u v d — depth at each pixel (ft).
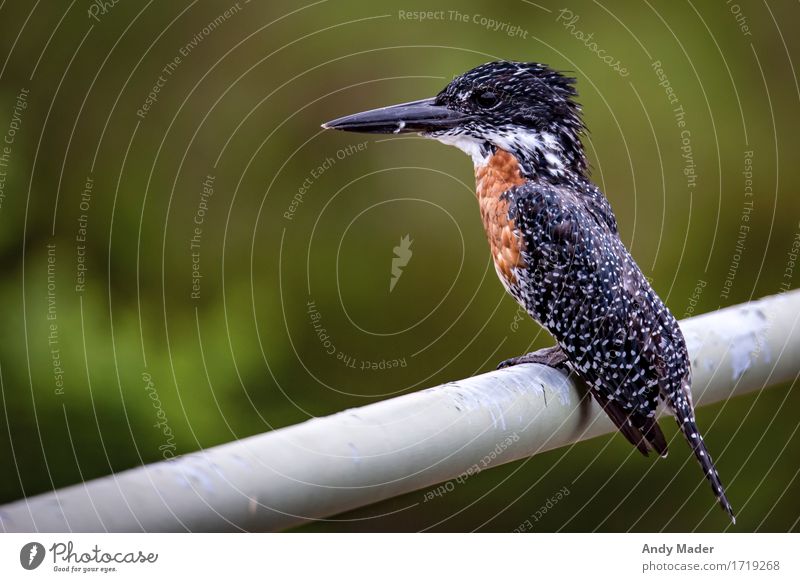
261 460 25.21
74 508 22.45
